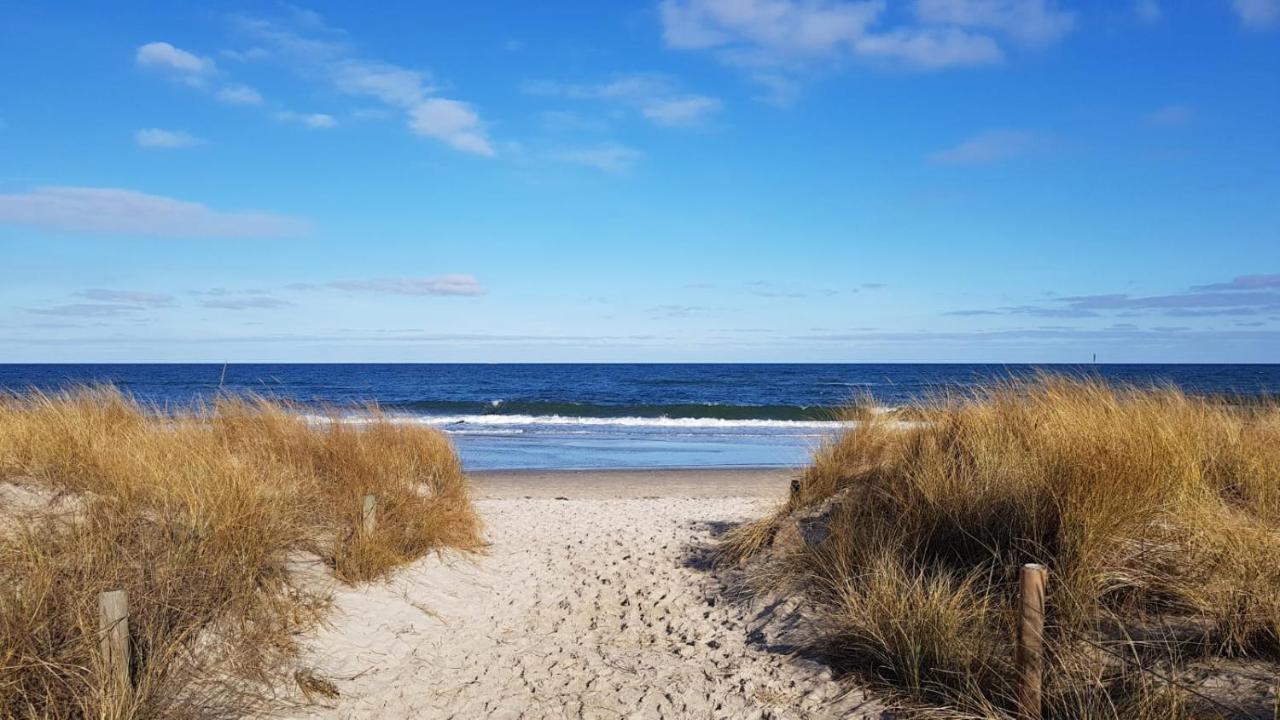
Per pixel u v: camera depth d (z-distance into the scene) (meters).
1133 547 4.87
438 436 10.63
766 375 78.50
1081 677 3.99
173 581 4.88
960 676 4.32
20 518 5.23
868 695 4.52
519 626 6.37
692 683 5.06
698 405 32.59
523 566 8.14
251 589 5.23
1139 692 3.74
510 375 82.81
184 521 5.59
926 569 5.67
